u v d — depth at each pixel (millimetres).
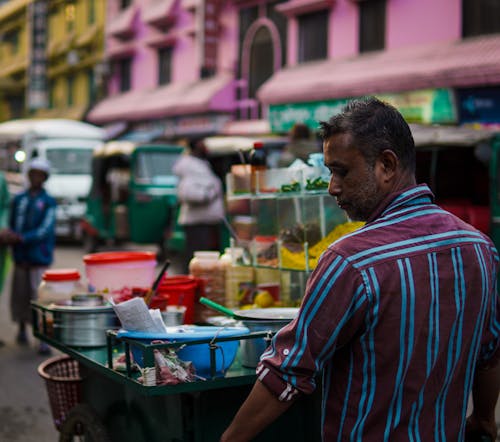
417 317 1745
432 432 1785
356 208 1867
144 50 25703
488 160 7945
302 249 3305
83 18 29891
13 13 35844
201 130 21891
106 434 2855
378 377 1754
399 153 1827
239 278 3672
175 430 2471
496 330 2021
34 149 18188
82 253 15477
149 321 2416
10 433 4715
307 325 1773
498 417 4836
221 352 2402
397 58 15602
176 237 12414
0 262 7410
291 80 18078
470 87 13891
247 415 1840
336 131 1839
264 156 3623
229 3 21281
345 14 17422
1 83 35625
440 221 1852
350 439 1781
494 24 14078
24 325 7258
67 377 3717
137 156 13805
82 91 30312
